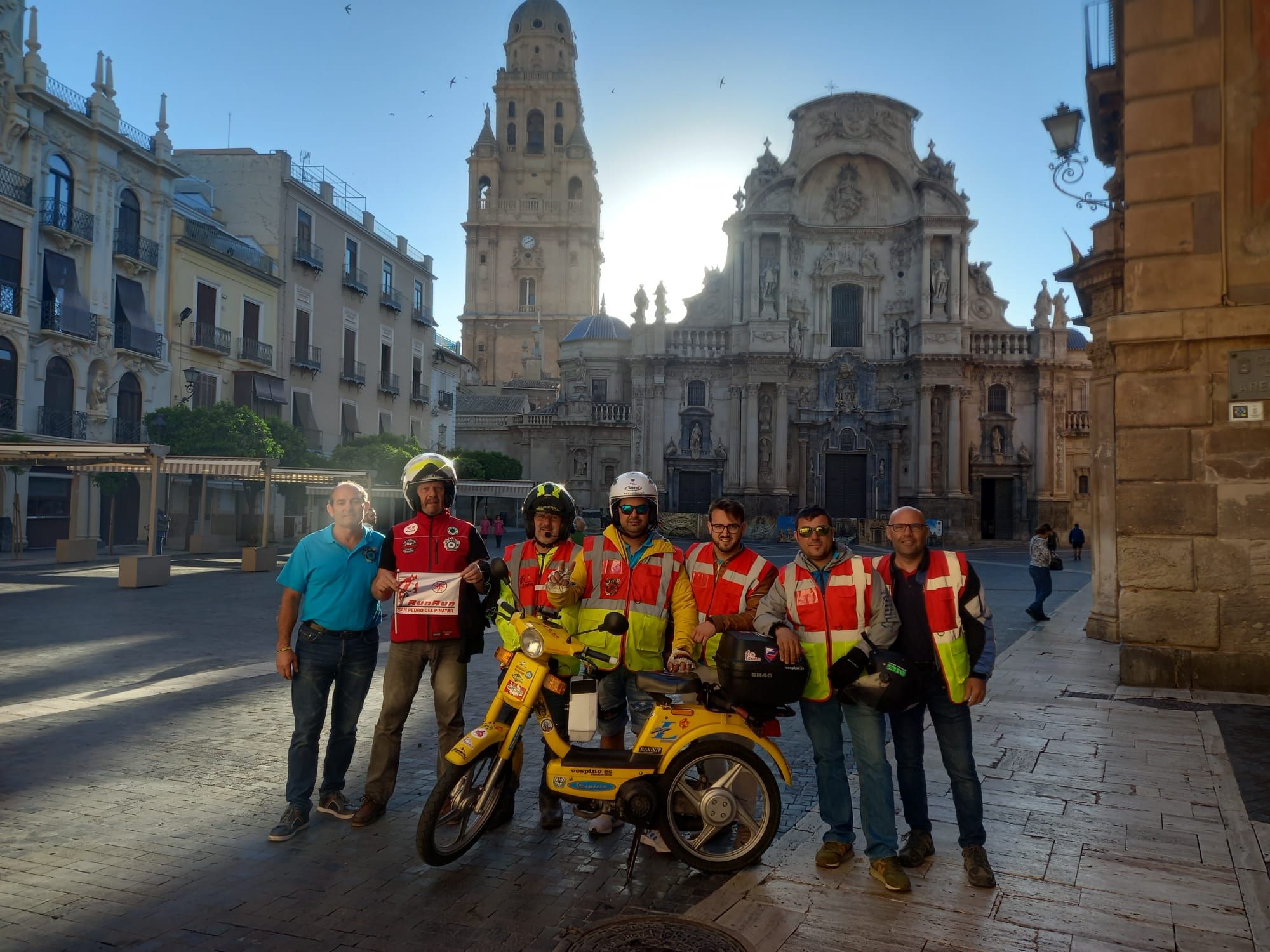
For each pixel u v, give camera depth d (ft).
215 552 102.37
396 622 18.13
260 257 134.51
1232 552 31.14
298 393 143.33
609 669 16.47
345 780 19.86
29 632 42.68
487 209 300.61
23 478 96.22
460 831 16.25
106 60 107.45
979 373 181.88
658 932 13.52
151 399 112.78
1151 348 32.14
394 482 134.00
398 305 171.22
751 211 183.73
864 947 12.98
